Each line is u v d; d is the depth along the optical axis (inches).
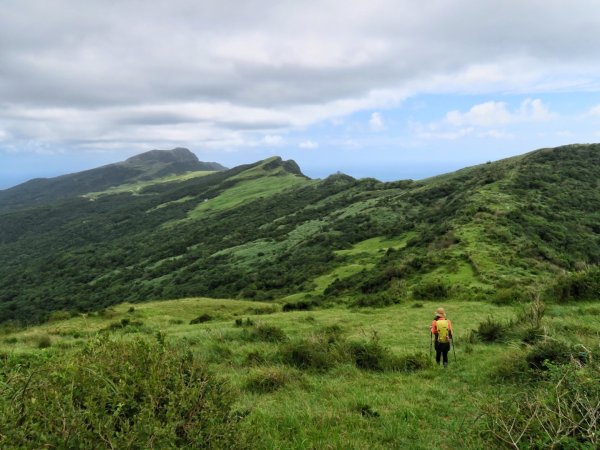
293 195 6628.9
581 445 173.2
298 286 2470.5
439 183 4532.5
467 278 1438.2
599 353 298.7
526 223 2150.6
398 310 1110.4
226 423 170.6
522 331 568.4
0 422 127.1
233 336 713.0
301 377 415.8
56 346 705.0
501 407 225.9
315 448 233.5
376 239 3287.4
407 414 300.7
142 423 140.0
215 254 4237.2
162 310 1449.3
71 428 131.9
